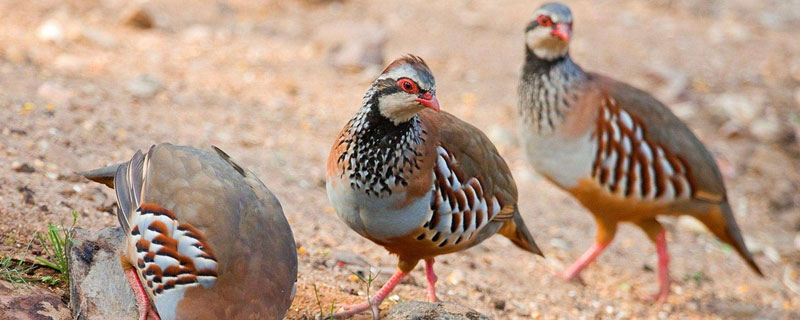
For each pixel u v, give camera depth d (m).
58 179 9.63
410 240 7.98
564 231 13.32
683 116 18.08
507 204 8.79
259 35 18.25
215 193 6.78
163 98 13.70
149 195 6.77
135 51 15.89
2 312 6.91
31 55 14.09
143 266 6.64
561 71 10.76
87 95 12.70
